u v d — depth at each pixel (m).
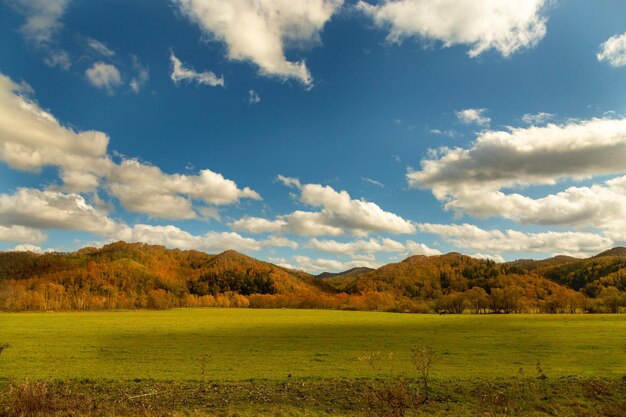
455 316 110.62
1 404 16.33
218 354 40.16
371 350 43.03
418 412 17.52
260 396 20.98
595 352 38.91
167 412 17.05
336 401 19.78
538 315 106.81
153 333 62.94
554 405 18.47
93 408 17.08
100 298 164.75
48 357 37.72
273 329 71.69
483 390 21.23
